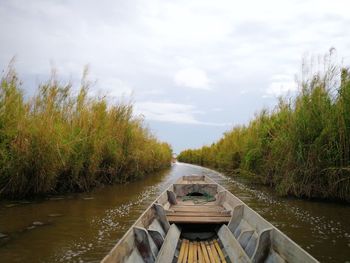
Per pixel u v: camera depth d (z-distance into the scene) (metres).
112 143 16.03
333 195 11.56
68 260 5.96
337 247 6.79
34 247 6.61
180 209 8.80
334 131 11.32
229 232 5.91
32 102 11.90
